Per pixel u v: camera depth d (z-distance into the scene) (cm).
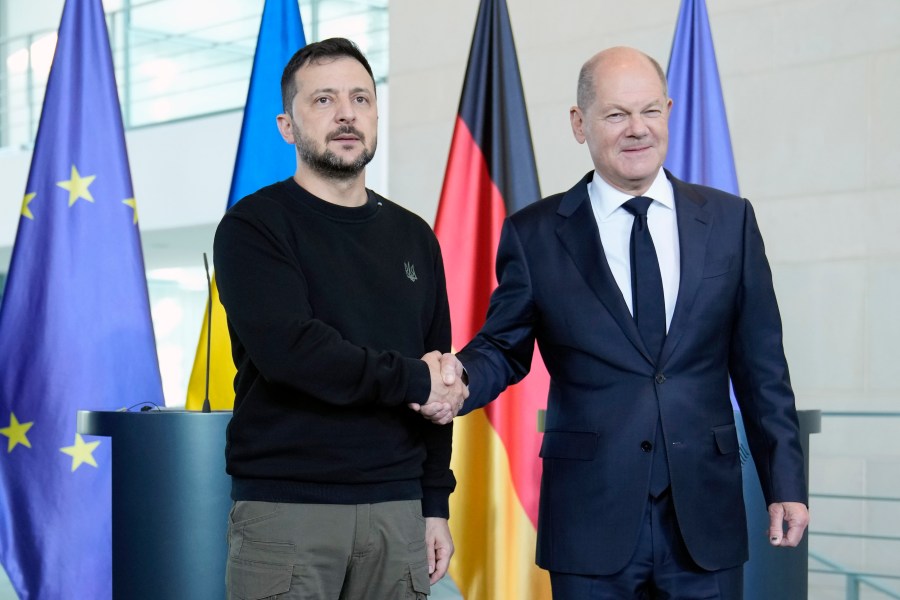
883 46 425
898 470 426
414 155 536
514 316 189
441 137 527
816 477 443
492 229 288
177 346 1032
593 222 184
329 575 167
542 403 280
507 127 292
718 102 297
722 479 177
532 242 189
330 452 167
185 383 1030
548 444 183
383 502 170
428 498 184
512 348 191
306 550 165
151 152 673
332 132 174
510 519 277
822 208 438
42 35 849
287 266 169
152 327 288
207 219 649
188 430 210
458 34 522
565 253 185
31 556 273
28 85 793
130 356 284
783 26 445
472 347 191
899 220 423
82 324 282
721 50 459
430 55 531
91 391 280
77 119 292
